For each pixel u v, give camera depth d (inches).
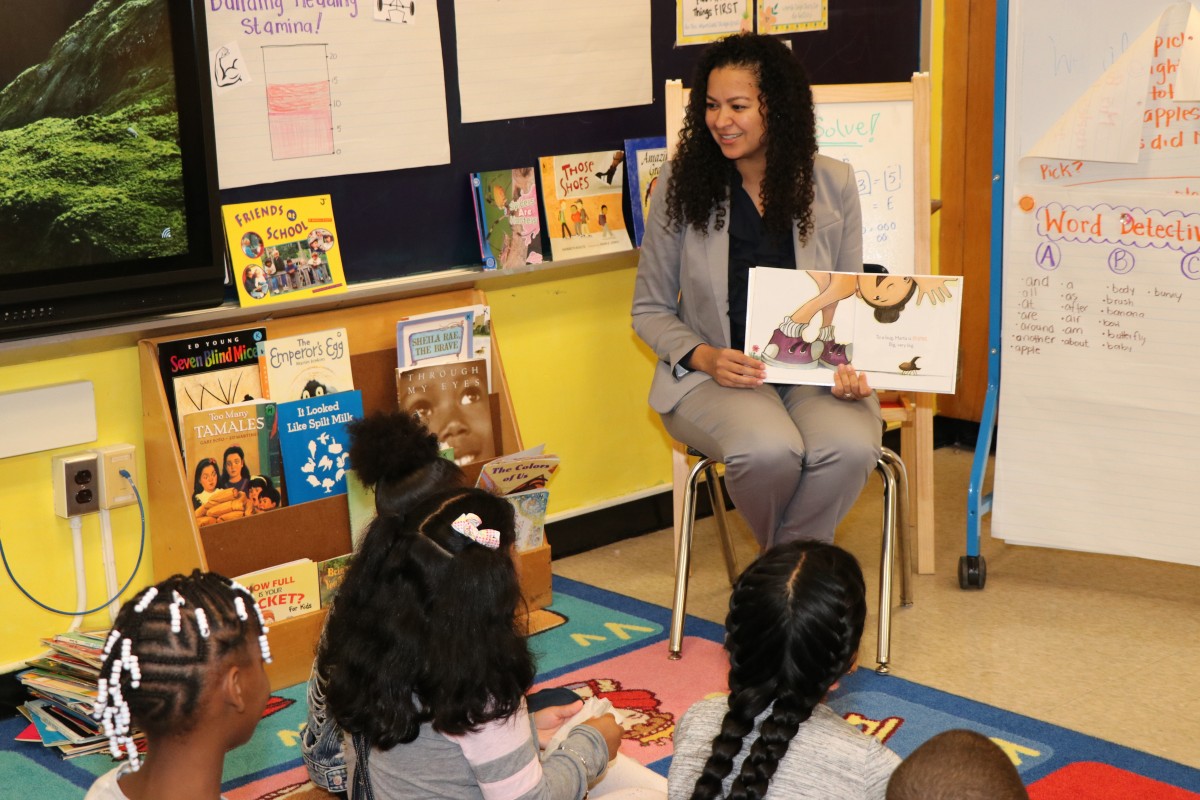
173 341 105.8
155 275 102.0
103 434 107.0
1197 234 113.5
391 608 60.8
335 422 113.5
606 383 143.1
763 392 110.3
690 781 58.7
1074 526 124.6
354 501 114.8
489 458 124.5
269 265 110.4
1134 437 120.3
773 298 108.1
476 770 60.9
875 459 106.3
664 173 116.6
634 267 143.3
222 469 107.3
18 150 93.1
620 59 135.4
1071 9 115.4
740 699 57.6
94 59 95.6
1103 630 116.9
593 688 106.0
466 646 59.7
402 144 119.9
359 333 117.3
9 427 100.7
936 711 100.2
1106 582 129.6
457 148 124.2
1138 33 113.1
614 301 142.1
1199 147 112.2
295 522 111.8
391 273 121.9
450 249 126.1
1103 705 101.0
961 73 171.3
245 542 108.8
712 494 127.0
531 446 137.3
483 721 60.1
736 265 113.7
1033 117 119.0
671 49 140.2
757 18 146.8
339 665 61.9
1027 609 122.6
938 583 130.6
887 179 128.5
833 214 113.4
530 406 136.4
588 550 143.8
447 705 59.4
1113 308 118.6
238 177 109.3
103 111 96.7
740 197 114.0
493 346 124.9
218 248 105.7
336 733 69.0
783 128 110.0
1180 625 117.7
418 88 120.0
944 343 107.2
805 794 55.3
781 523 110.4
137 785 49.8
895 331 107.7
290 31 110.3
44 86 93.5
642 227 137.6
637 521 148.3
